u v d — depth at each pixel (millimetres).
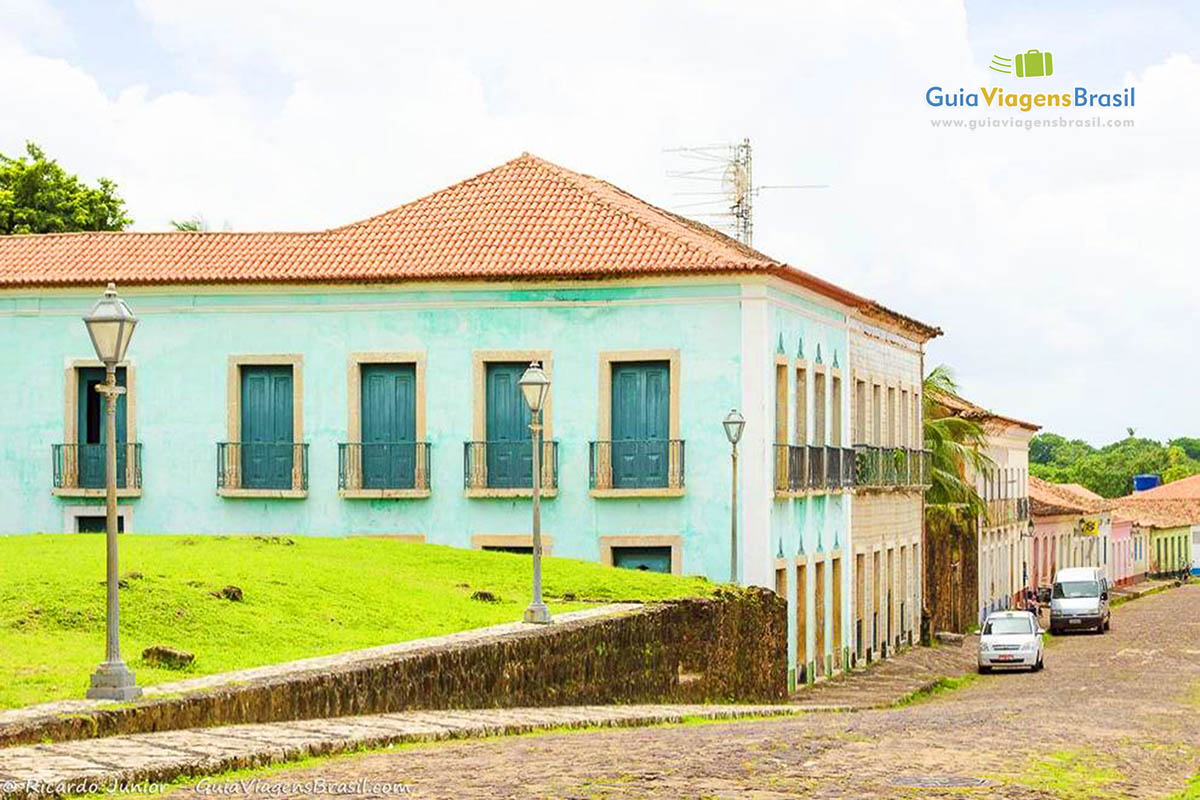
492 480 33406
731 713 21844
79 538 25625
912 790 12047
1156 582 102250
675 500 32625
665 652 24312
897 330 46625
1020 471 72688
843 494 39125
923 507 49938
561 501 33062
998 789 12258
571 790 11656
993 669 41781
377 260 33906
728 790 11797
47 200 51531
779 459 33250
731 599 27516
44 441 34250
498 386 33562
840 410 39469
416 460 33469
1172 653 47312
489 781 12070
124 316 14914
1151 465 156125
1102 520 90688
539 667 20266
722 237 39156
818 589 36844
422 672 17656
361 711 16562
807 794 11711
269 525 33844
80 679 15172
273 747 13023
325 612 20750
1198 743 17469
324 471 33750
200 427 34031
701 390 32531
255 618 19594
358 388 33719
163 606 19031
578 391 33062
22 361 34344
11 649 16484
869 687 35281
